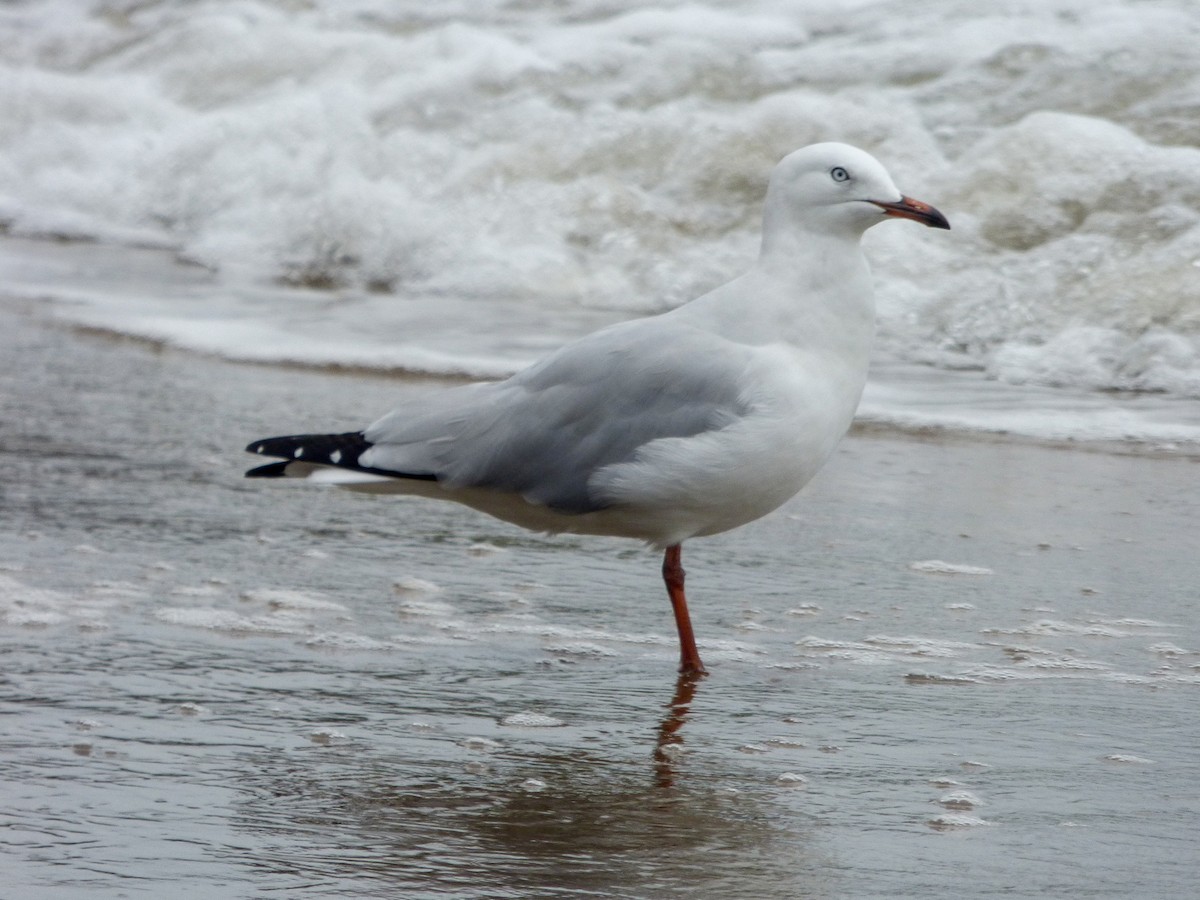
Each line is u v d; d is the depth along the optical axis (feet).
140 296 66.28
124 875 19.54
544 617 31.35
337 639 29.35
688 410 28.48
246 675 27.27
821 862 20.43
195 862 19.98
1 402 48.32
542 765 23.76
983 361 55.72
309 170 80.74
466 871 19.92
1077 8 77.97
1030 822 21.91
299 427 45.96
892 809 22.34
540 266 66.85
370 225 70.64
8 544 34.53
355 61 95.14
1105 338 54.90
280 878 19.58
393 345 57.11
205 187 82.64
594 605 32.27
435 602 32.01
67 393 49.75
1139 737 25.45
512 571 34.42
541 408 29.12
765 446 28.32
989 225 62.59
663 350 28.99
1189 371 52.65
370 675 27.61
